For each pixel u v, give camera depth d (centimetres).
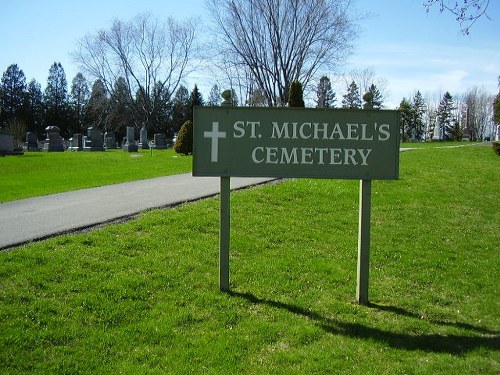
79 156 2781
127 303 500
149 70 6131
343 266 658
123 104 6028
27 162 2241
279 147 538
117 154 3055
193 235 737
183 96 7875
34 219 810
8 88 7531
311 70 3884
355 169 534
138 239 691
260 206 937
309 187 1133
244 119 538
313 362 403
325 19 3706
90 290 521
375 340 447
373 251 730
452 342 450
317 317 498
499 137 3716
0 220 804
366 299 541
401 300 556
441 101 8638
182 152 2692
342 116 532
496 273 668
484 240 836
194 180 1290
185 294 534
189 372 383
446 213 1010
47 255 601
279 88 3953
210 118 539
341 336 456
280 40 3816
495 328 488
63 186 1262
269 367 395
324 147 535
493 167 1783
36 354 404
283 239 759
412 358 414
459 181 1411
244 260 657
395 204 1054
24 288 512
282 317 493
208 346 425
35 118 7631
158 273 579
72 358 401
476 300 571
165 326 459
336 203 1007
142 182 1292
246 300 530
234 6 3734
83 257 606
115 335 439
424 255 728
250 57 3844
